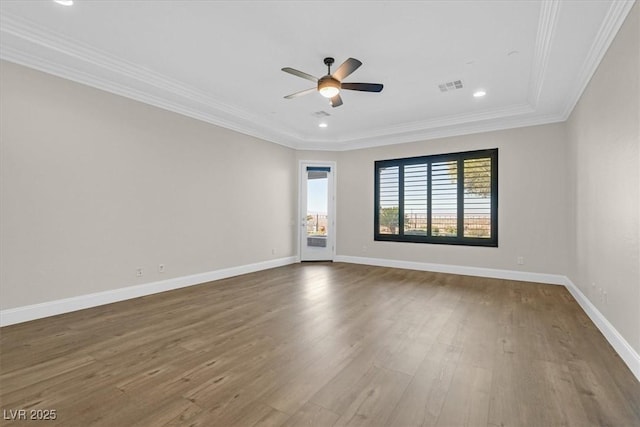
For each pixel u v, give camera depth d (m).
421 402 1.82
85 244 3.55
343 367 2.23
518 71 3.56
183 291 4.36
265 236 6.10
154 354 2.42
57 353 2.42
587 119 3.39
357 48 3.11
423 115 5.18
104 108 3.71
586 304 3.44
